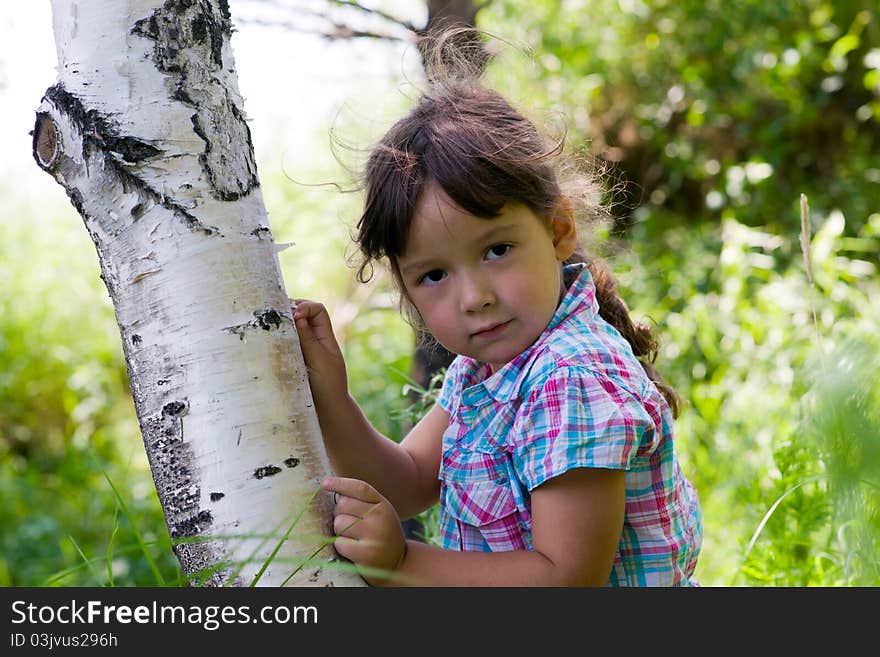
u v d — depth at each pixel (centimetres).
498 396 161
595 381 151
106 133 134
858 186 552
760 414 347
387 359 421
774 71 574
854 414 94
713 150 602
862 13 573
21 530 455
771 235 507
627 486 160
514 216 153
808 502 227
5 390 593
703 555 282
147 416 135
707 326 424
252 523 130
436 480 191
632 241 546
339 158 245
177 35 137
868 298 427
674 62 603
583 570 146
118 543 420
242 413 132
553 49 564
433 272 157
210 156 137
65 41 138
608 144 606
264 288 138
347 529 134
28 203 672
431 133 158
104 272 138
